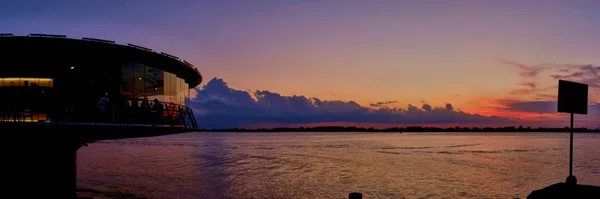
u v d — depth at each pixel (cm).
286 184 5072
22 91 1841
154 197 3912
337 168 7119
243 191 4519
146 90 2214
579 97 1500
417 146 15650
